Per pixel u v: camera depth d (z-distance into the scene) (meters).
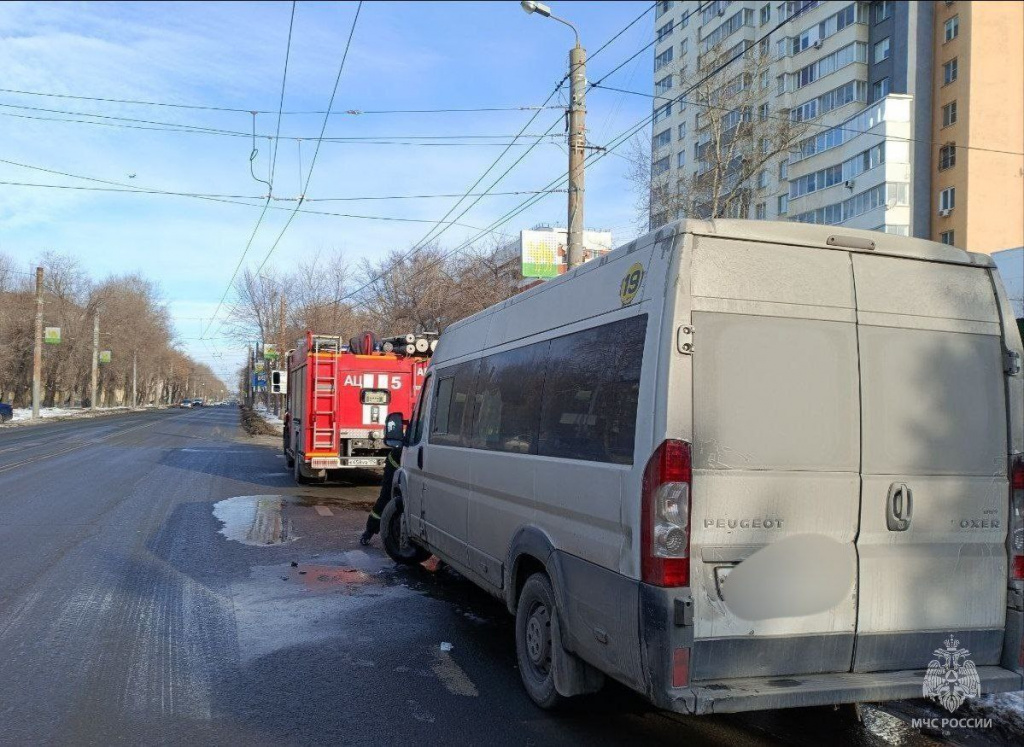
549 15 12.70
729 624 3.51
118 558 8.37
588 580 3.99
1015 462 4.00
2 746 3.92
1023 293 31.16
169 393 152.12
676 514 3.43
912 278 3.99
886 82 45.78
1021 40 43.84
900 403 3.85
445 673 5.17
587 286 4.47
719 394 3.56
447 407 6.89
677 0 53.34
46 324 71.44
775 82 50.66
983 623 3.90
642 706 4.69
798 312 3.74
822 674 3.66
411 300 33.78
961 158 43.41
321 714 4.44
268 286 52.09
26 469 17.47
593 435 4.08
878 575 3.74
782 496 3.61
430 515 7.14
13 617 6.14
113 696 4.61
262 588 7.29
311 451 14.66
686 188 27.33
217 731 4.16
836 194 43.75
